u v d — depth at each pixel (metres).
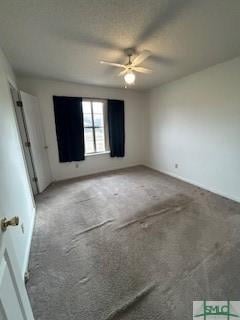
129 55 2.19
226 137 2.76
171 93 3.73
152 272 1.48
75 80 3.48
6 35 1.75
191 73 3.15
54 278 1.43
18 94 2.71
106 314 1.16
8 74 2.31
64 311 1.18
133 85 3.96
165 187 3.37
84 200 2.88
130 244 1.83
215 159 2.99
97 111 4.23
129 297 1.27
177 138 3.76
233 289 1.31
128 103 4.52
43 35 1.78
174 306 1.20
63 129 3.73
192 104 3.27
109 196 3.01
